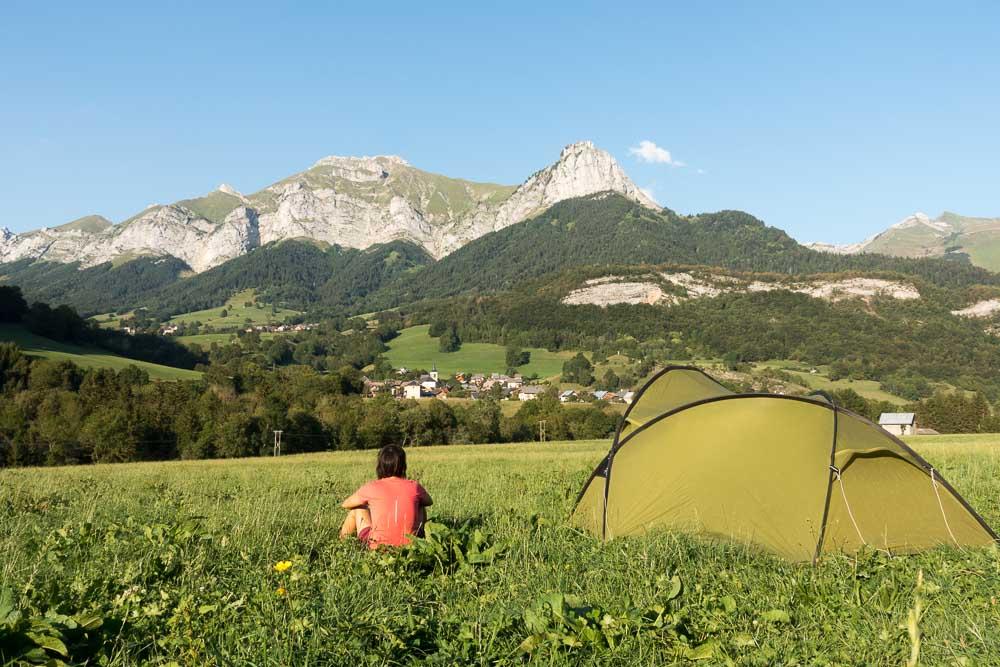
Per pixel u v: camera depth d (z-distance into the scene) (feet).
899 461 25.09
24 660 11.40
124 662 12.18
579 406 358.64
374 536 21.80
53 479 65.51
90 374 284.00
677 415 28.07
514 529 25.12
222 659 12.09
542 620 13.51
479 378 574.97
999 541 23.73
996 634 13.35
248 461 146.51
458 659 12.44
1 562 19.54
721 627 14.21
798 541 24.09
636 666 12.42
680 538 22.79
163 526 24.12
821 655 12.73
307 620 13.30
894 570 19.34
